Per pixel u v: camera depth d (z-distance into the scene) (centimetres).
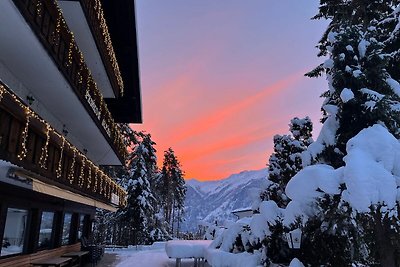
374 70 690
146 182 3909
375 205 538
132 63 1938
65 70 936
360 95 686
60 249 1546
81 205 1938
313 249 800
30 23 675
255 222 976
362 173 538
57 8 803
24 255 1105
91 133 1566
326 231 727
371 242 639
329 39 751
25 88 1031
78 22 1081
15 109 661
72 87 1023
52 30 804
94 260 1819
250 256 1043
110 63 1514
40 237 1295
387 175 538
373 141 591
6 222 977
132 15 1681
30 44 761
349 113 698
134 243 3662
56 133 905
